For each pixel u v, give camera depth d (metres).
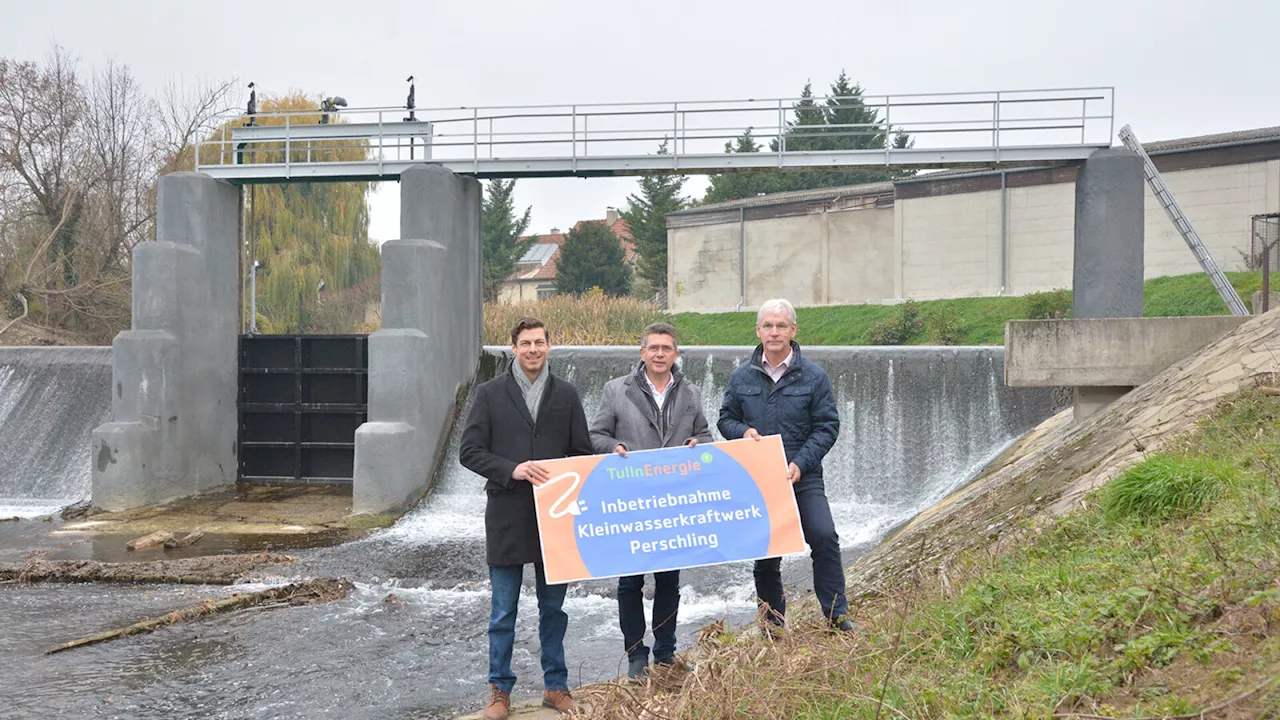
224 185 26.53
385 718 9.87
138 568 16.75
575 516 7.11
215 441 26.33
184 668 11.57
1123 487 7.95
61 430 27.80
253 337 27.23
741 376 7.58
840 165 22.94
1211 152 35.75
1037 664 5.13
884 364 23.78
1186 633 4.85
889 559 12.41
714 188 71.00
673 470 7.21
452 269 25.14
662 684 6.94
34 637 12.89
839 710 5.25
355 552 18.94
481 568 17.39
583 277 75.12
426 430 23.92
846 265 45.31
